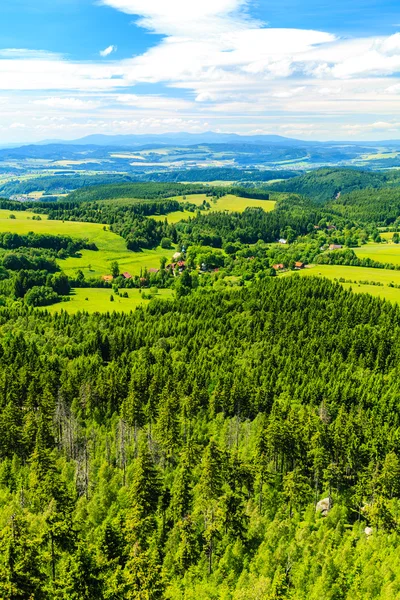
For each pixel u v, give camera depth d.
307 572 78.50
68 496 89.56
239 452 113.50
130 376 143.12
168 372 148.88
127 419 123.56
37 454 97.94
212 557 83.88
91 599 65.88
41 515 86.25
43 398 126.81
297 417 113.12
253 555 84.19
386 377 149.75
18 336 171.88
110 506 95.88
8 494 96.12
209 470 92.50
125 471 107.06
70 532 76.06
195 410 131.88
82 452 111.19
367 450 107.94
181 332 189.88
